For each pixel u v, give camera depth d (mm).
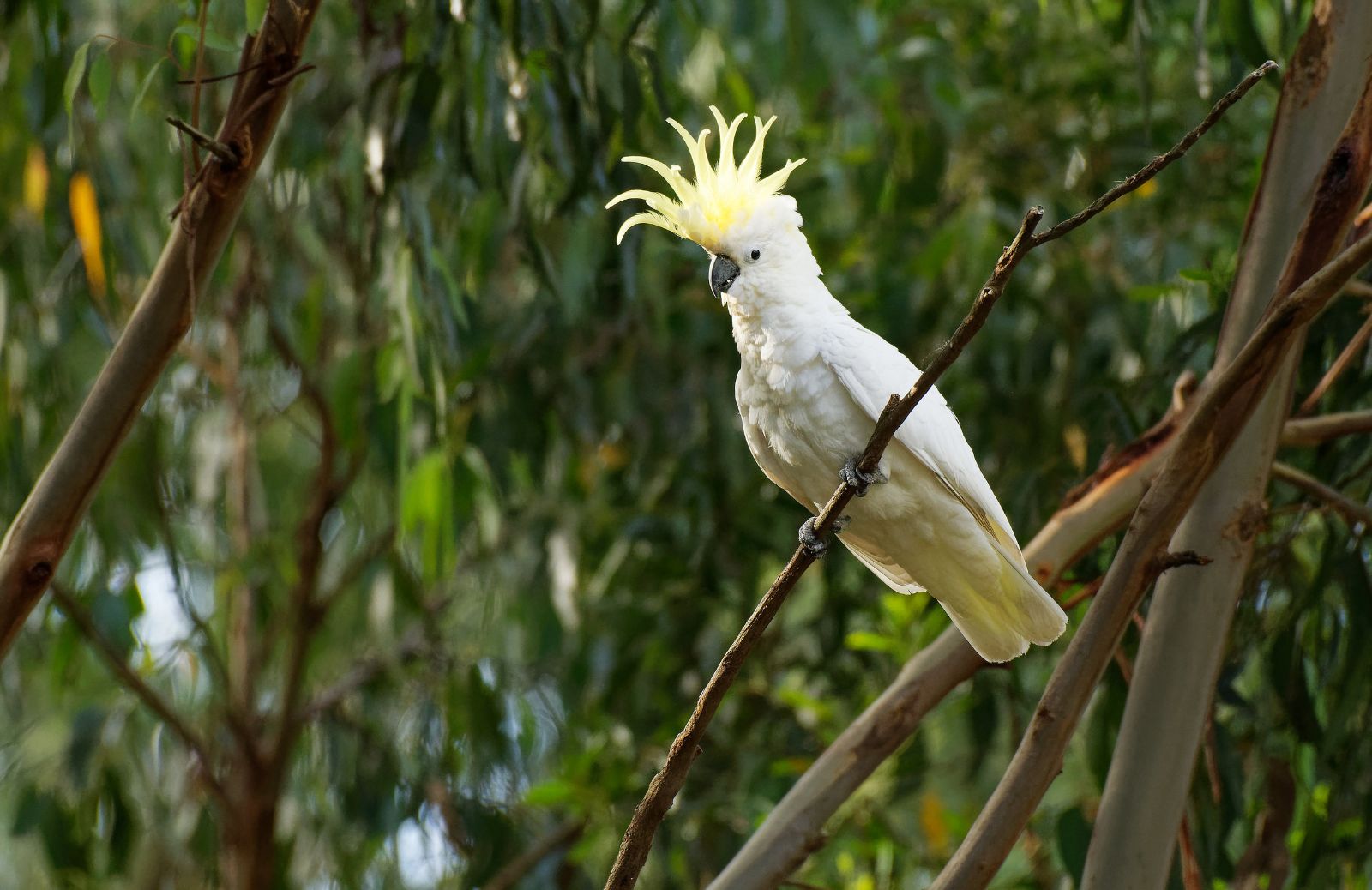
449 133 8469
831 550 10922
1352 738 8219
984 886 5832
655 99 8430
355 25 10641
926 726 11664
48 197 9719
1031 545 7547
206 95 10367
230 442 12531
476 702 10852
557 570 11141
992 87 11766
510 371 10828
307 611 12031
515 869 11047
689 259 9047
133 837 10523
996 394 10922
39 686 13305
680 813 10430
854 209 11898
